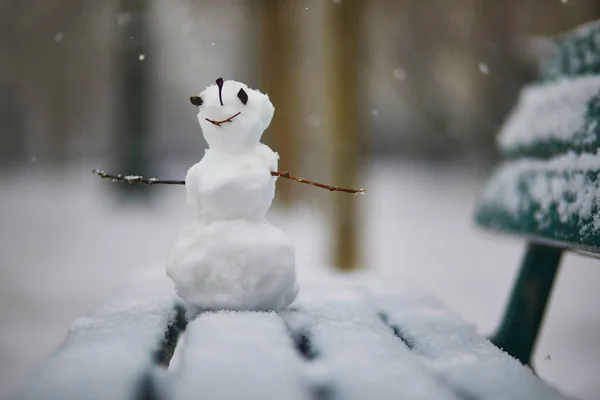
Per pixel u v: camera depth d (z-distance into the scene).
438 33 17.06
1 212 14.21
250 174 2.06
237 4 13.14
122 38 14.13
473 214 3.54
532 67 15.80
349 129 7.23
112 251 10.41
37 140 26.06
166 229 12.19
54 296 7.73
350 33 7.18
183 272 2.04
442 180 22.02
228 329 1.76
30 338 6.20
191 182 2.12
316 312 2.16
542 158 2.81
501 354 1.73
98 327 1.92
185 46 18.73
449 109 19.50
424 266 9.60
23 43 21.00
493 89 16.64
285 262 2.05
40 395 1.29
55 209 14.52
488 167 18.39
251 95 2.13
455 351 1.75
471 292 8.10
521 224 2.77
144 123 14.35
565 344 5.86
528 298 2.99
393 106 25.55
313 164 12.65
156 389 1.37
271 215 11.64
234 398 1.28
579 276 8.93
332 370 1.47
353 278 3.32
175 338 2.05
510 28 15.92
